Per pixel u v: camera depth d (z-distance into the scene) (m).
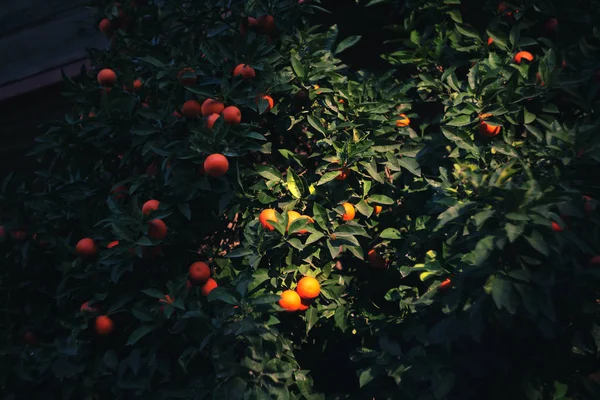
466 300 2.29
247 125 2.69
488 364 2.40
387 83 3.19
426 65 3.25
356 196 2.85
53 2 4.73
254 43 2.81
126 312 2.81
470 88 2.73
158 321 2.59
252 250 2.65
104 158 3.21
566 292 2.23
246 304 2.52
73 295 2.88
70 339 2.77
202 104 2.77
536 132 2.60
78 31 4.70
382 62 3.79
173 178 2.65
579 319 2.39
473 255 2.22
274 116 3.03
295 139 3.17
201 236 2.98
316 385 3.14
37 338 3.07
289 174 2.80
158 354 2.62
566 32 3.03
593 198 2.42
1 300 3.06
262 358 2.45
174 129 2.84
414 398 2.52
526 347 2.42
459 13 3.23
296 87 2.91
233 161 2.76
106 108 2.99
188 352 2.49
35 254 3.08
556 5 3.00
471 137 2.73
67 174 3.24
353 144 2.74
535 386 2.36
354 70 3.84
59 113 4.70
